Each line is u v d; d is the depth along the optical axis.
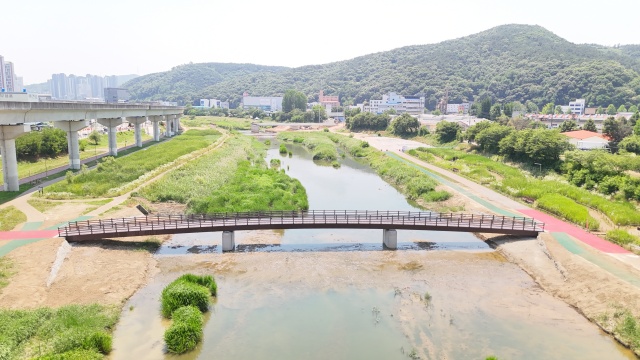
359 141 141.25
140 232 41.03
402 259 41.94
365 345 26.97
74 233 39.91
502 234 47.09
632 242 41.47
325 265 40.09
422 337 27.92
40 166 79.69
